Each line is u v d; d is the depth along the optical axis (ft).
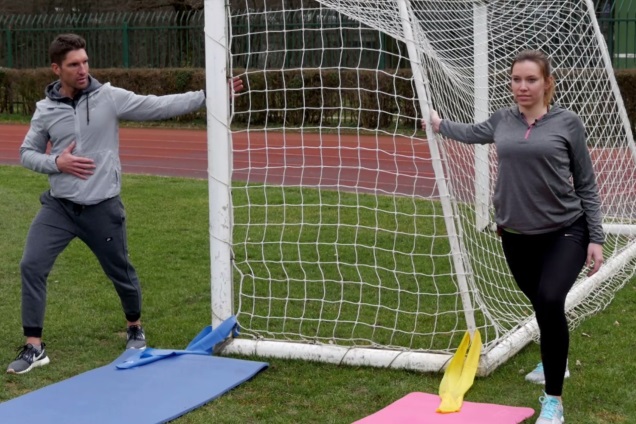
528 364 16.49
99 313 20.26
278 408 14.56
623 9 62.49
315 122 61.26
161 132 68.28
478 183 22.38
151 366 16.51
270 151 53.06
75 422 13.84
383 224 29.81
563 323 13.04
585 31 27.40
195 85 73.72
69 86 16.28
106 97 16.46
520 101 13.42
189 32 79.56
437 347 17.56
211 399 14.89
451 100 19.71
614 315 19.83
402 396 15.03
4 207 33.73
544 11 26.21
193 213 32.78
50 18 85.97
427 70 17.29
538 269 13.96
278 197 35.50
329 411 14.42
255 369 16.24
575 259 13.26
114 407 14.46
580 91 27.55
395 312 20.13
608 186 28.09
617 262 23.34
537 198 13.41
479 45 23.61
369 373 16.21
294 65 60.80
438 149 15.74
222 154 17.47
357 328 19.01
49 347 17.98
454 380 15.17
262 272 23.82
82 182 16.37
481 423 13.44
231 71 17.57
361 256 25.40
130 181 41.09
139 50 82.12
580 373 15.88
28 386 15.76
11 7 108.17
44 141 16.66
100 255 16.96
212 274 17.83
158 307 20.83
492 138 14.55
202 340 17.51
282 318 19.36
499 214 13.91
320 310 20.18
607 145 28.02
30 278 16.52
